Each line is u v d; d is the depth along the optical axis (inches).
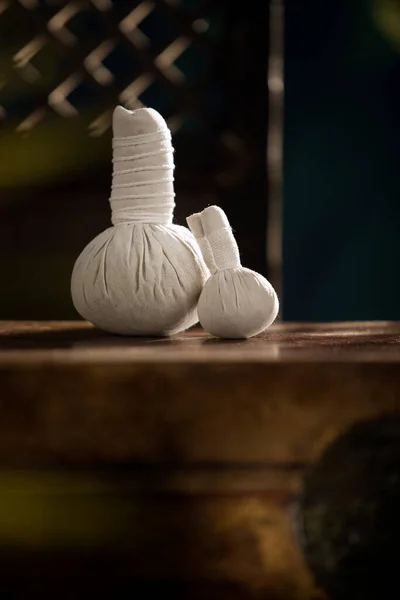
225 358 30.6
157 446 30.6
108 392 30.4
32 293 52.9
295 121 77.6
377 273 79.7
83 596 30.9
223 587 31.0
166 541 30.9
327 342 34.9
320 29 76.2
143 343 34.5
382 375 30.6
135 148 36.4
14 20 53.2
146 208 36.4
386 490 30.8
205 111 54.2
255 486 30.8
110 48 54.6
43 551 30.8
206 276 36.4
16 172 47.5
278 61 53.6
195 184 53.3
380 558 30.9
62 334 37.7
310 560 30.9
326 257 79.6
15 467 30.5
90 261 36.0
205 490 30.8
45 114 52.9
